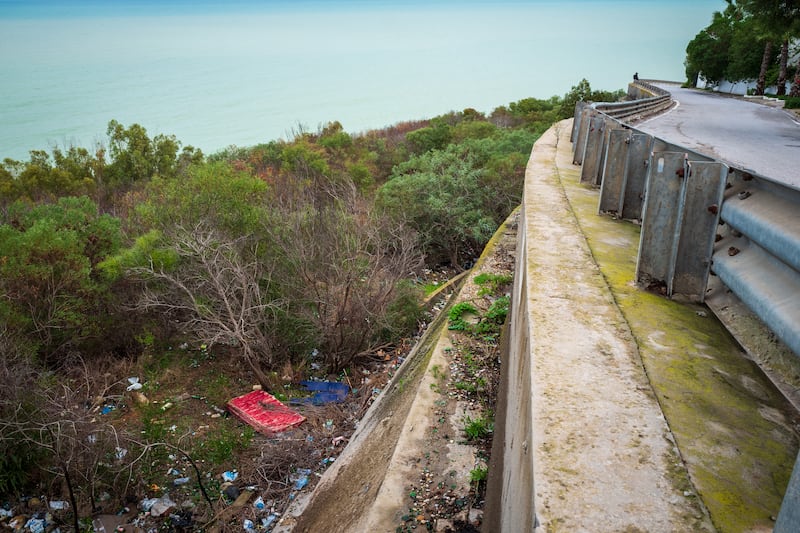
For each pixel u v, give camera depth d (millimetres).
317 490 7754
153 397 10852
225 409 10562
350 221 13586
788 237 2381
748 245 3090
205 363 12258
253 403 10609
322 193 18547
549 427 2207
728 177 3361
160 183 19359
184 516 7844
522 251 6141
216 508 7957
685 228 3502
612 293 3670
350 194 15633
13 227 12508
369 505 5621
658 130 15844
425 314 14023
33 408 8211
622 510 1773
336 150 29812
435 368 7410
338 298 11961
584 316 3287
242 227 13172
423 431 6258
